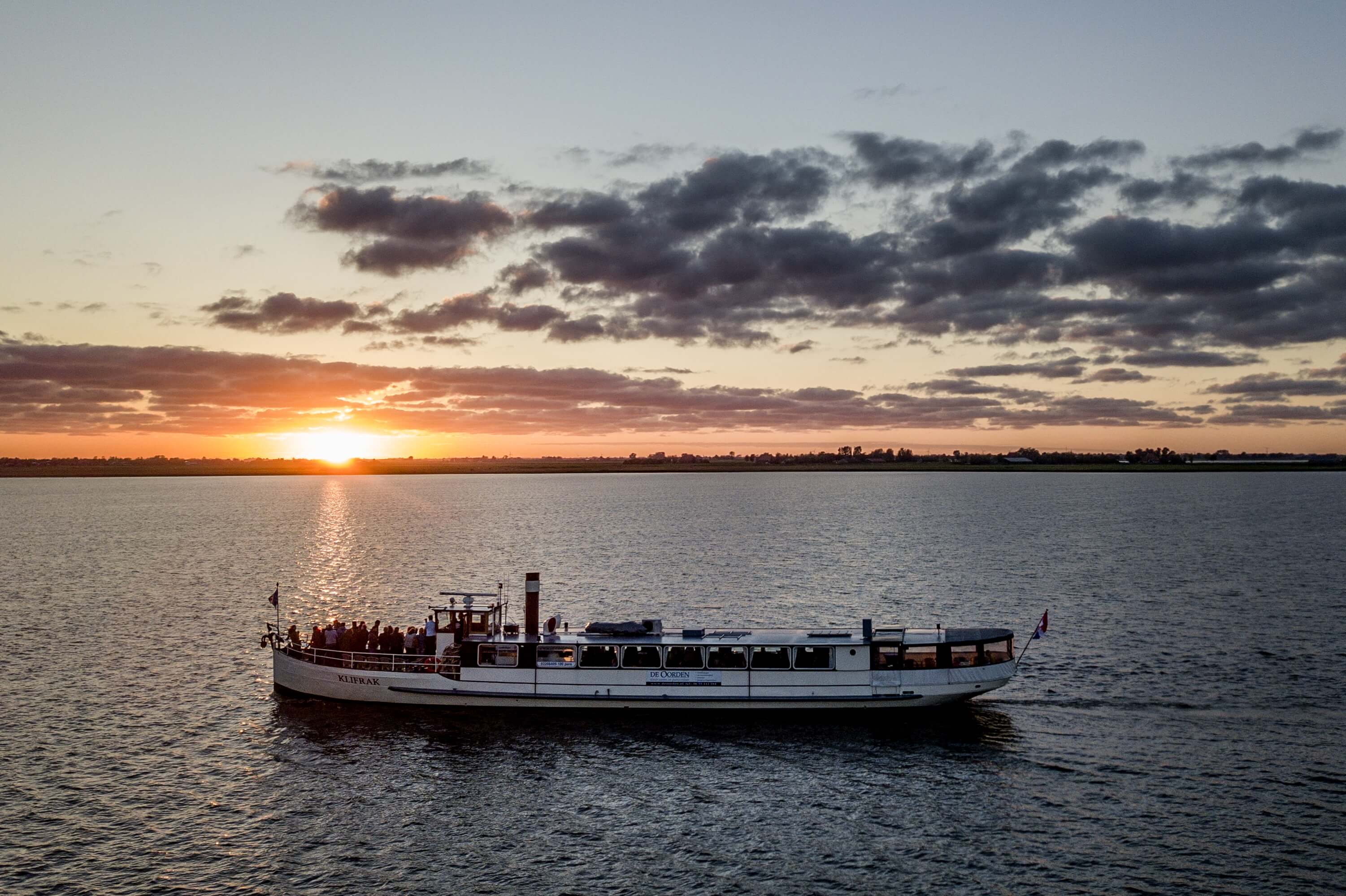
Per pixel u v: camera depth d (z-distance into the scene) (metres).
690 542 173.88
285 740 58.31
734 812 47.78
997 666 62.69
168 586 123.88
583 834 45.50
